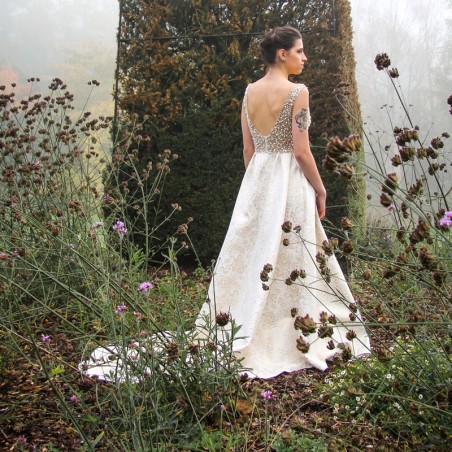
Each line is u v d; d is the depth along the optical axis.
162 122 5.45
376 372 2.26
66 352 2.95
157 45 5.47
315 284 3.25
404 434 2.08
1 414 2.32
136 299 2.50
